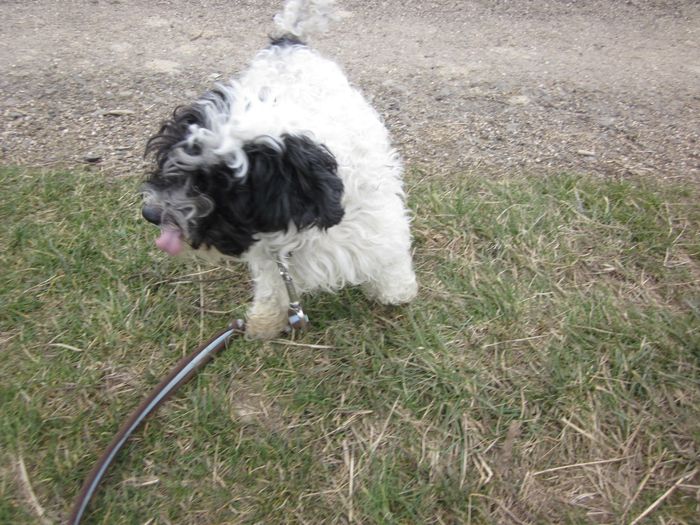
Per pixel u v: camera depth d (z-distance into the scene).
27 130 1.07
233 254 0.61
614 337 0.76
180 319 0.78
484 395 0.71
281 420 0.69
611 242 0.88
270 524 0.61
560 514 0.62
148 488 0.63
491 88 1.23
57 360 0.73
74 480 0.63
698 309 0.79
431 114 1.14
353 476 0.64
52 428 0.67
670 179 0.99
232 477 0.64
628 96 1.21
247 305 0.80
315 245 0.65
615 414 0.69
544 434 0.67
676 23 1.50
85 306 0.79
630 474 0.65
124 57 1.30
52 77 1.22
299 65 0.76
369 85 1.22
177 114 0.61
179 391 0.71
